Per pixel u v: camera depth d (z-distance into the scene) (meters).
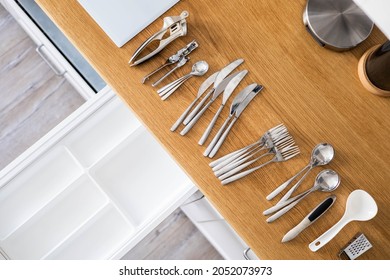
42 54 1.64
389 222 1.03
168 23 1.00
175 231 1.92
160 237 1.91
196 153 1.02
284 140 1.03
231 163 1.02
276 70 1.04
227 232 1.60
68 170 1.54
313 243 1.02
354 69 1.04
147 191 1.51
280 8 1.04
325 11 1.00
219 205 1.02
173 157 1.03
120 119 1.54
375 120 1.04
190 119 1.02
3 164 1.84
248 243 1.03
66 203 1.53
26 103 1.86
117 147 1.47
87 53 1.02
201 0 1.04
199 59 1.03
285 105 1.04
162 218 1.43
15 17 1.73
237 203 1.02
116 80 1.02
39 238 1.52
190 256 1.91
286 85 1.04
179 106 1.03
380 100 1.04
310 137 1.03
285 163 1.03
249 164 1.02
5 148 1.84
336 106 1.04
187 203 1.56
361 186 1.03
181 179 1.52
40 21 1.57
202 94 1.03
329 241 1.03
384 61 0.93
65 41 1.58
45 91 1.86
